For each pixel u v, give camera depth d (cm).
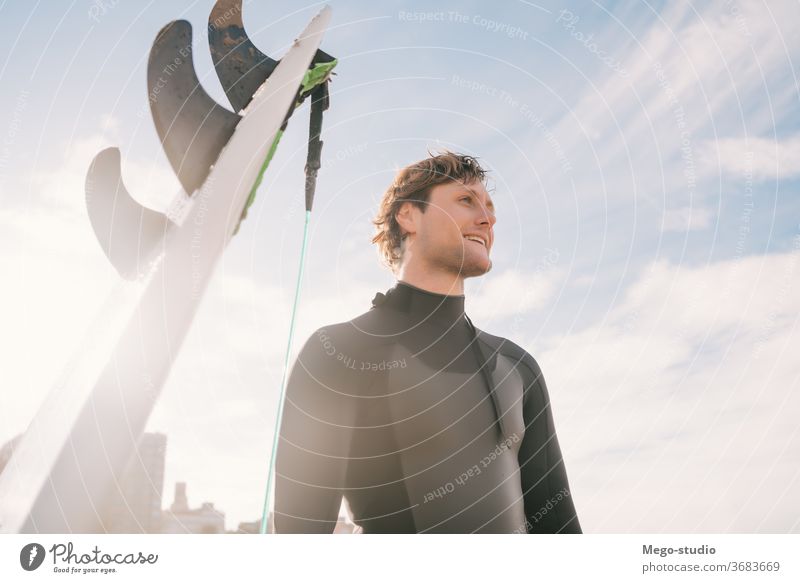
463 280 240
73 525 157
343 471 203
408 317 227
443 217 229
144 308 170
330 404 207
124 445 160
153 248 178
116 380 162
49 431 163
